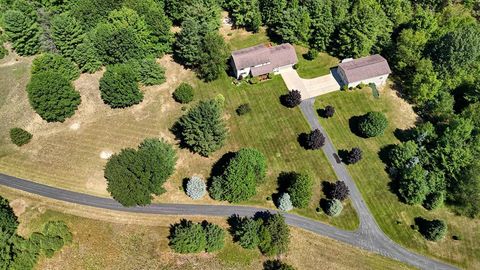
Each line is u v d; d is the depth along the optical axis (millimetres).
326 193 96812
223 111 111250
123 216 92625
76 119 108938
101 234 89625
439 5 132500
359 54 119625
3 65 118812
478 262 87812
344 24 118250
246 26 131750
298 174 96500
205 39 110375
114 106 110250
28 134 103875
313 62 122562
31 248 85062
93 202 94750
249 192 92562
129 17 112500
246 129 107812
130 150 95500
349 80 112875
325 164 101438
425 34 116500
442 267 87062
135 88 107812
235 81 117500
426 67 110312
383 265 86812
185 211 93812
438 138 101250
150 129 107688
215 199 95500
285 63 117438
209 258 86625
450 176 95062
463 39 107125
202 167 101375
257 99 113875
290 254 87375
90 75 117188
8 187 96938
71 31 109375
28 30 114000
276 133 106938
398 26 122250
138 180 93188
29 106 109875
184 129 97750
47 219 91750
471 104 104938
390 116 110938
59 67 109812
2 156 102312
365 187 98000
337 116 110438
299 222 92500
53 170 99938
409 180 93875
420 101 112438
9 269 82000
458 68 109812
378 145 105062
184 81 118062
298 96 109625
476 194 91500
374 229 91812
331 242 89625
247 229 84875
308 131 107062
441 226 88188
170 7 124750
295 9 120688
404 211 94500
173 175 99812
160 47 119562
